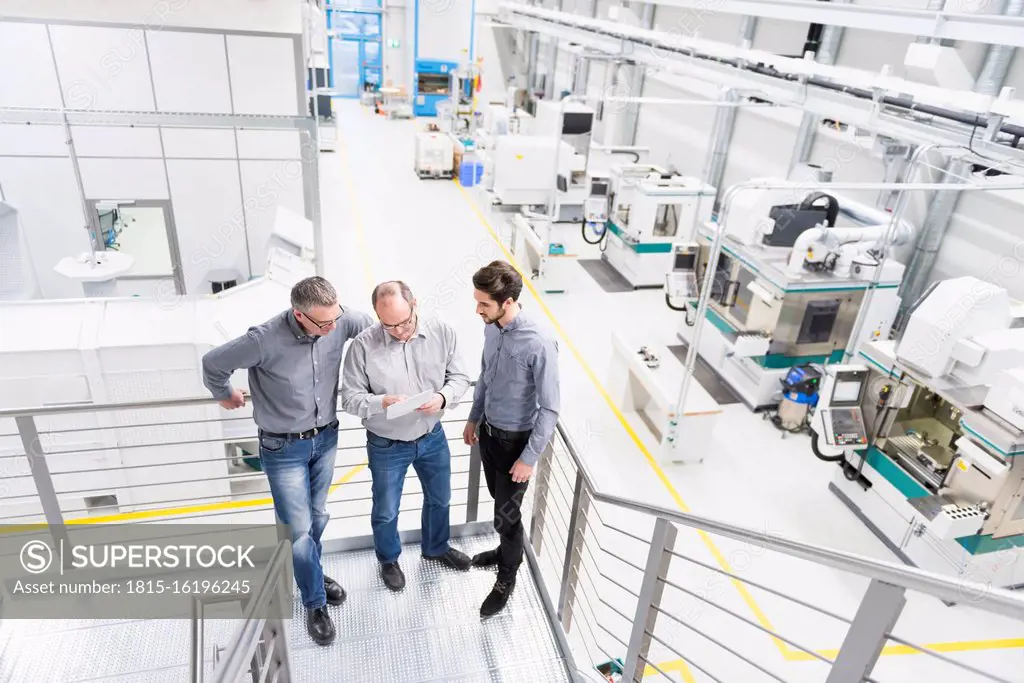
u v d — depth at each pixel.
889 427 5.16
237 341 2.39
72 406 2.68
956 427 5.12
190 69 6.89
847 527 5.37
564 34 11.12
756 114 10.20
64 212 7.24
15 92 6.64
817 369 6.43
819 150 9.05
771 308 6.47
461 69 14.62
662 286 9.44
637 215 8.99
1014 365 4.55
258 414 2.52
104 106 6.88
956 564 4.70
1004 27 4.29
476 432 2.85
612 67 13.85
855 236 6.41
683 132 12.14
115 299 4.76
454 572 3.01
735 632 4.39
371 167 13.66
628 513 5.33
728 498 5.61
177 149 7.18
